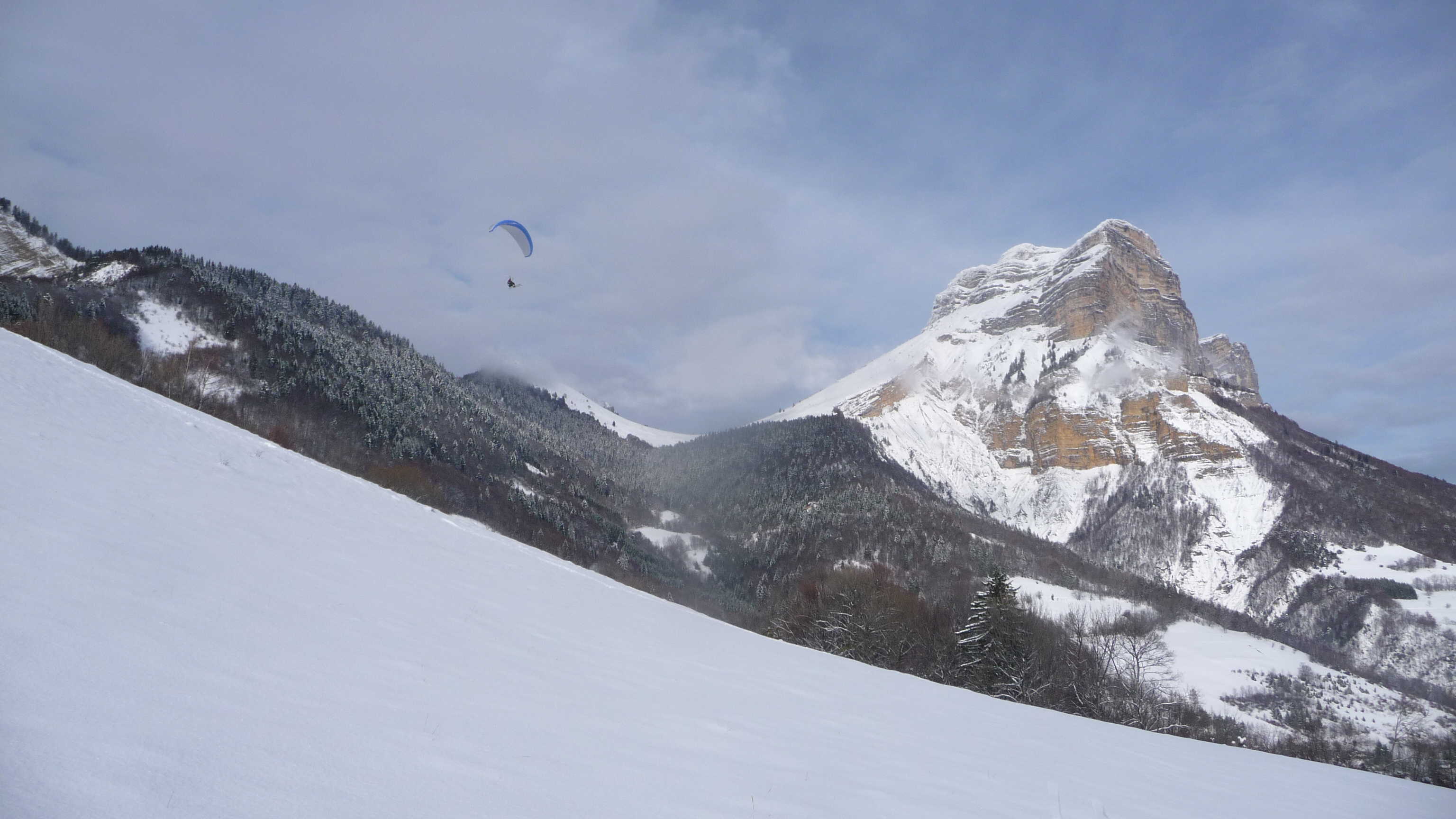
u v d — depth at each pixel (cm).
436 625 945
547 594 1506
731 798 615
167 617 621
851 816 641
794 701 1173
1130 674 4728
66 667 466
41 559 640
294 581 895
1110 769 1155
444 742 559
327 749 483
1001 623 4550
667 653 1308
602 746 666
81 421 1384
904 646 5222
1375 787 1451
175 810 362
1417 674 13762
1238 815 977
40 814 321
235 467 1547
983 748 1126
